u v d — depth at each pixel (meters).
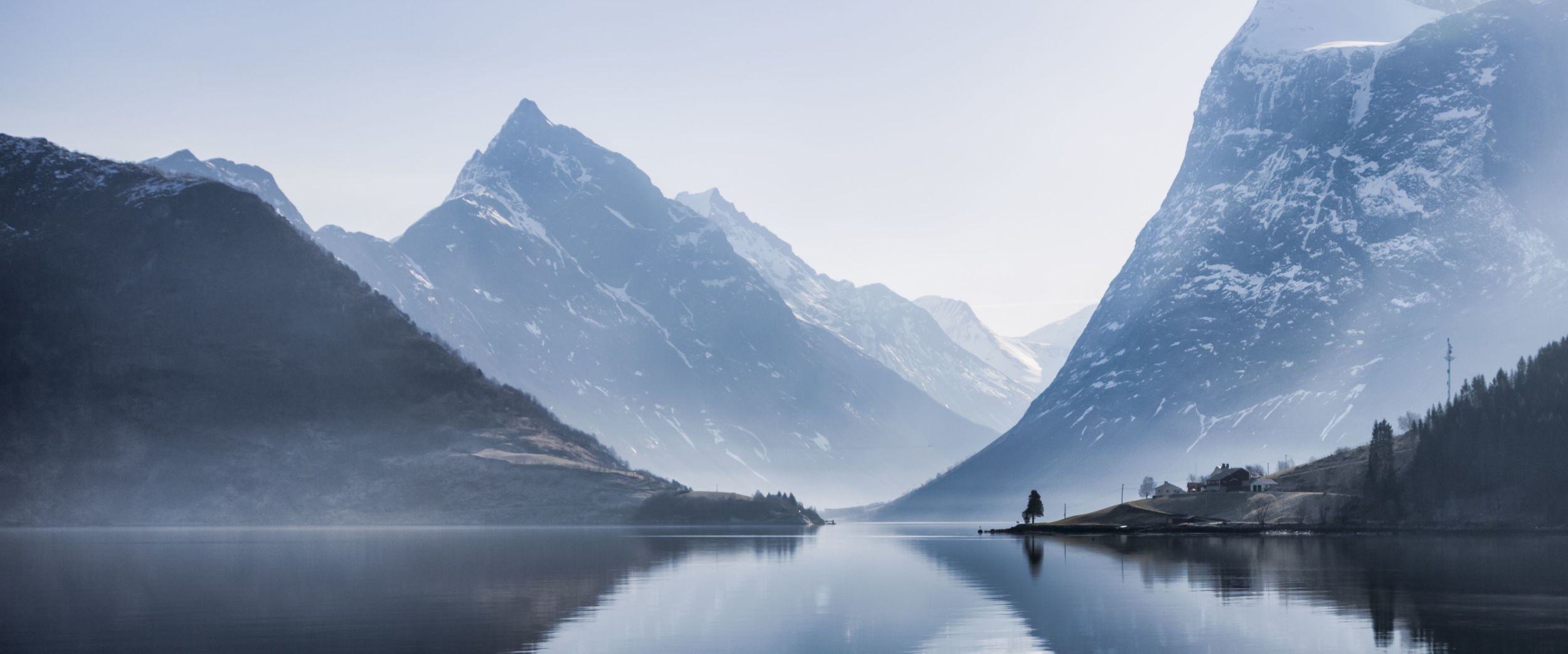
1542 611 125.81
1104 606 132.25
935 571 179.88
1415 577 160.25
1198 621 120.06
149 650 102.19
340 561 197.88
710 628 115.44
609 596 141.50
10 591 144.00
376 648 103.56
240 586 150.38
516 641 106.94
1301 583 154.25
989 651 103.56
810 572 178.00
